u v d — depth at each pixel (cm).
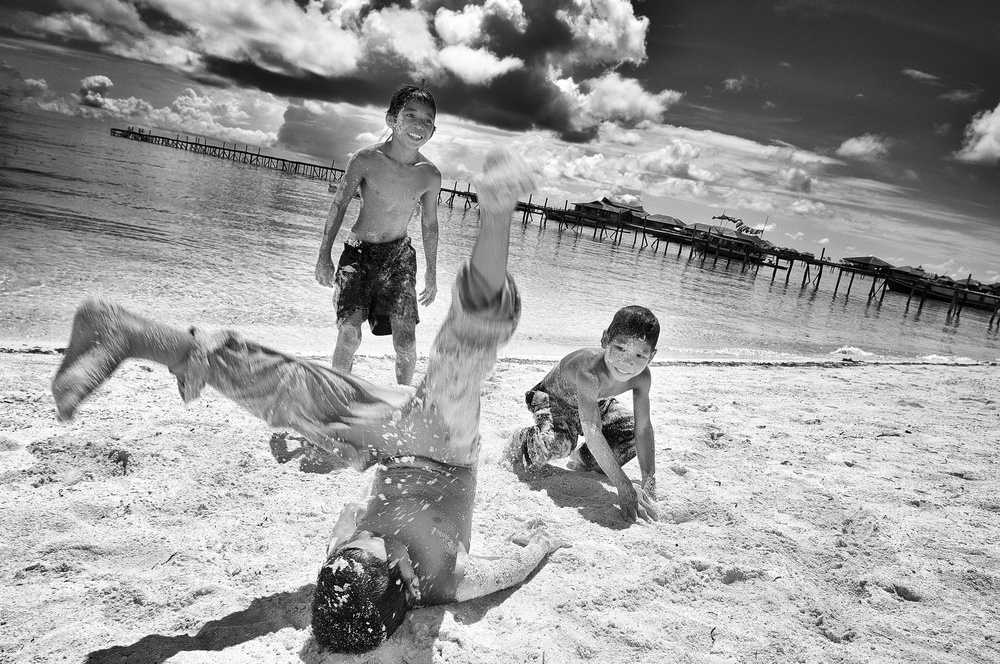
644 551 316
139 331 195
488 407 543
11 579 238
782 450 501
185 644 214
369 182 444
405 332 461
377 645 215
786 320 1920
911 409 713
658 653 236
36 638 210
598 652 233
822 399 727
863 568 317
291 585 254
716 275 3856
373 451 237
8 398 405
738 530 345
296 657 212
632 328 323
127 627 221
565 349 948
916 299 5481
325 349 706
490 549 301
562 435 396
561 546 312
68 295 752
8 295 714
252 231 1727
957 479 465
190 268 1056
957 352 1839
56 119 9606
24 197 1545
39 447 338
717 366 909
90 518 289
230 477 339
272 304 894
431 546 232
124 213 1595
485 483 388
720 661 235
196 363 204
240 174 5722
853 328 2061
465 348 206
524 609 257
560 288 1688
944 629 270
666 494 383
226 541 282
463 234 2984
